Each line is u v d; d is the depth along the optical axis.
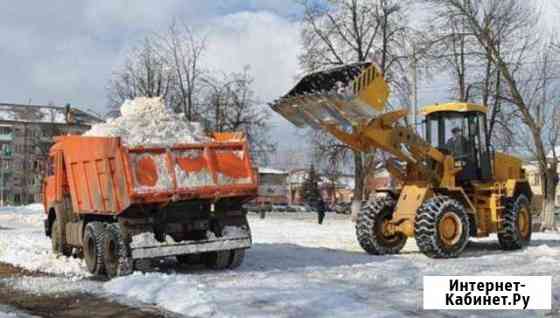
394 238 16.03
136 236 12.09
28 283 11.81
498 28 29.64
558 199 73.56
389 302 9.53
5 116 104.88
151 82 43.44
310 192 88.88
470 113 16.45
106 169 12.41
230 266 13.24
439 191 15.73
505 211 16.59
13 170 104.44
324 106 13.80
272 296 9.82
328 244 18.78
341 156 36.12
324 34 36.75
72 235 14.51
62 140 14.72
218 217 13.03
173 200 12.04
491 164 16.69
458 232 14.85
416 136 15.09
